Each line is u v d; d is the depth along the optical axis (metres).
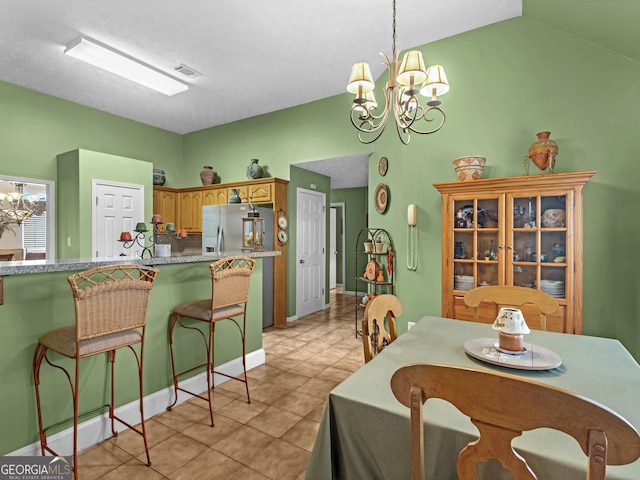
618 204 2.64
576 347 1.59
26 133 4.05
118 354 2.17
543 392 0.70
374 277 3.73
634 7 2.14
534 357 1.38
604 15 2.36
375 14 2.84
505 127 3.04
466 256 2.93
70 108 4.45
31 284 1.80
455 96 3.27
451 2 2.75
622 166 2.62
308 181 5.32
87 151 4.12
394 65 2.04
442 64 3.31
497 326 1.47
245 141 5.17
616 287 2.64
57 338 1.72
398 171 3.64
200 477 1.75
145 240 4.71
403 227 3.58
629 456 0.64
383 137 3.89
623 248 2.62
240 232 4.58
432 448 0.96
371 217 4.11
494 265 2.80
